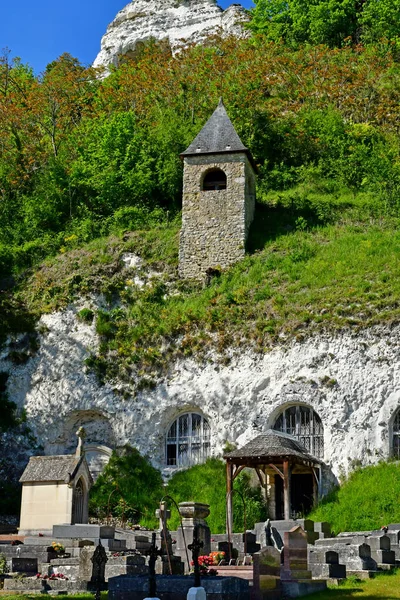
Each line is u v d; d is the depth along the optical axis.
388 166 48.03
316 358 32.41
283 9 73.25
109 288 38.78
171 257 40.31
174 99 55.69
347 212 43.84
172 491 32.22
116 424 35.06
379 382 31.16
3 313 39.28
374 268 35.22
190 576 16.27
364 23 66.81
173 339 35.59
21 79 63.84
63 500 28.22
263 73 57.16
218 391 33.50
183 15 79.19
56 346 37.62
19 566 21.34
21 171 52.34
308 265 37.09
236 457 28.20
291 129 52.69
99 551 20.17
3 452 36.12
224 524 29.80
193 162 41.66
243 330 34.28
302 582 17.45
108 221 46.03
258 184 48.44
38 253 43.84
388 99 55.66
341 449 30.81
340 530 27.81
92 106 59.31
